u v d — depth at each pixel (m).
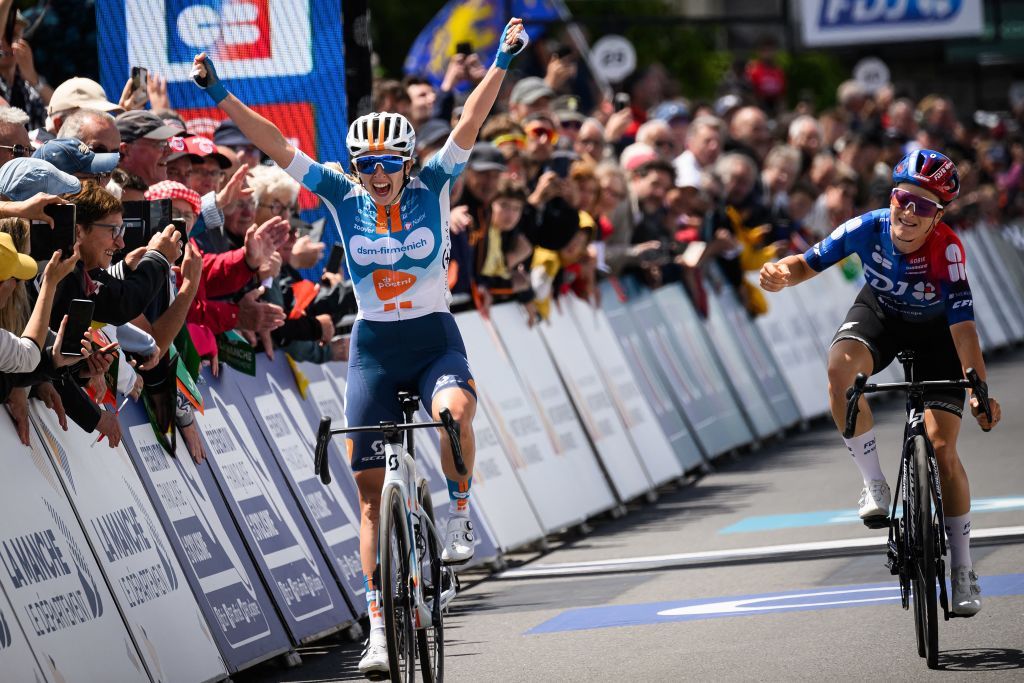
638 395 32.53
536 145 30.69
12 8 21.44
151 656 16.09
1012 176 67.75
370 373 16.50
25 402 15.42
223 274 19.47
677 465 32.94
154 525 17.17
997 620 17.31
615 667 16.69
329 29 24.48
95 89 20.39
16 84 22.17
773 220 41.53
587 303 31.75
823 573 21.47
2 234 13.98
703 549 24.52
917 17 62.34
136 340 17.22
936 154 16.88
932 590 15.34
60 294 15.77
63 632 14.91
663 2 78.06
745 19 56.03
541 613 20.55
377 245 16.39
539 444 27.61
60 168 16.98
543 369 28.86
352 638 20.28
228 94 16.61
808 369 42.69
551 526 26.77
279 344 21.56
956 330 17.05
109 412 16.66
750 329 39.81
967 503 16.86
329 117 24.59
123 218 17.19
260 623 18.30
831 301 45.84
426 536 16.58
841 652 16.42
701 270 37.09
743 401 37.88
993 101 85.75
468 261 26.66
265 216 21.89
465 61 30.33
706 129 39.81
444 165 16.52
